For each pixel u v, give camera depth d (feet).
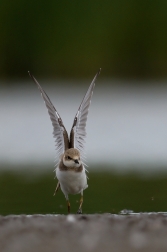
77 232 27.84
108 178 59.06
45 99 45.19
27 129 88.58
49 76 148.66
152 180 57.47
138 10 148.15
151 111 102.99
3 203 46.96
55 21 146.82
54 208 45.03
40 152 73.82
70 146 42.80
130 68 148.77
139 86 140.36
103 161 68.08
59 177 40.88
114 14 147.84
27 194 51.62
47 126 90.94
